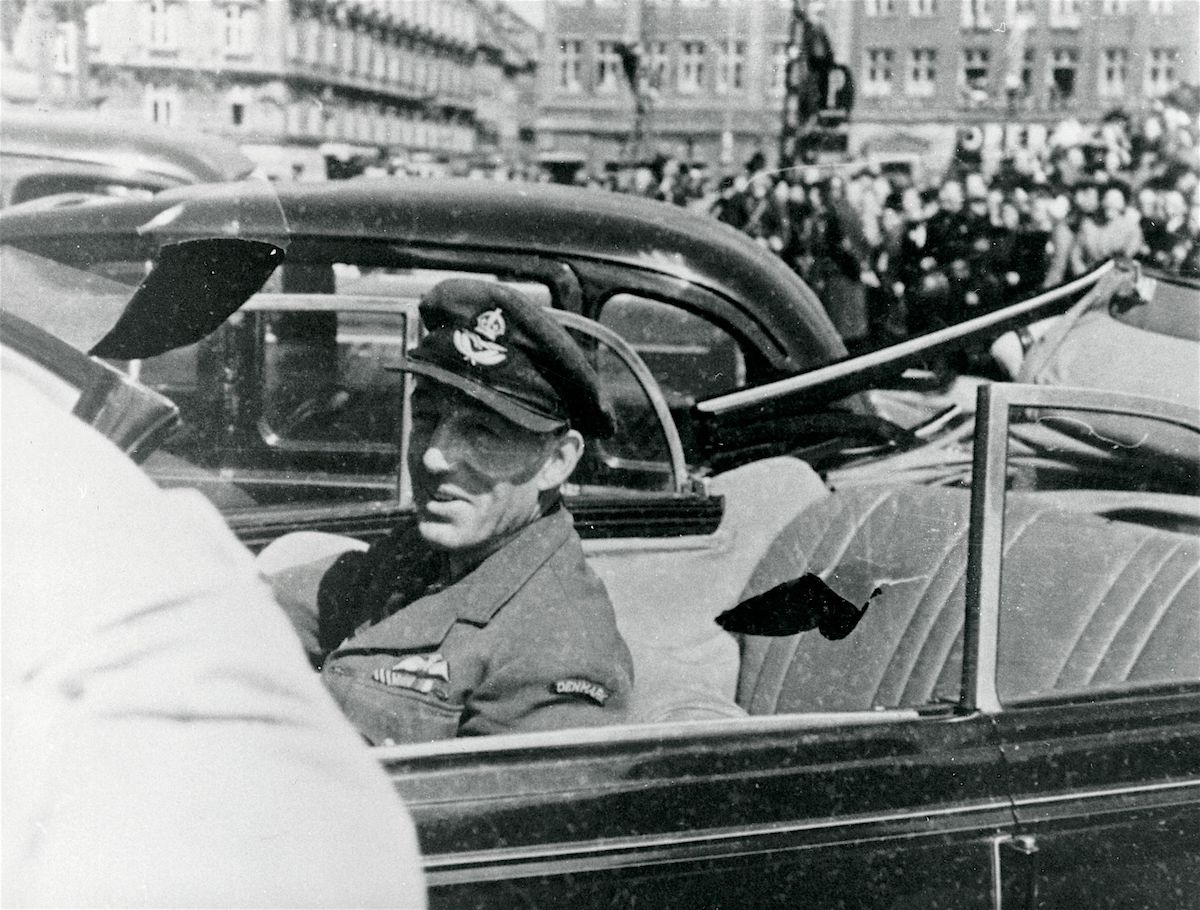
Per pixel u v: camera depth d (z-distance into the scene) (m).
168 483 2.61
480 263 3.67
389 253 3.58
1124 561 1.82
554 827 1.25
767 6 22.27
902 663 1.94
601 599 1.68
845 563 2.10
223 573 0.71
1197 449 3.25
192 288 1.09
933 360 2.97
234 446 2.71
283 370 2.75
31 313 1.11
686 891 1.27
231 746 0.65
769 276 3.93
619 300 3.86
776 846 1.32
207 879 0.62
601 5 23.27
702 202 12.40
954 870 1.38
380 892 0.68
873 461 3.30
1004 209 8.59
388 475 2.70
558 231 3.71
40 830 0.63
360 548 2.18
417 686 1.62
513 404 1.61
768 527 2.39
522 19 23.16
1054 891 1.43
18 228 2.23
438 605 1.66
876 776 1.38
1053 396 1.57
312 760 0.68
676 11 22.80
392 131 17.31
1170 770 1.51
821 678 2.02
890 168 9.68
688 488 2.59
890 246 8.69
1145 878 1.47
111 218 2.18
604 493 2.62
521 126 23.17
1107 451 3.33
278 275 3.61
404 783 1.23
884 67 17.53
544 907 1.23
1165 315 4.12
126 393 0.95
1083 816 1.45
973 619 1.50
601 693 1.59
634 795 1.28
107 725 0.64
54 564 0.66
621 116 23.41
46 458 0.68
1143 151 8.93
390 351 2.78
